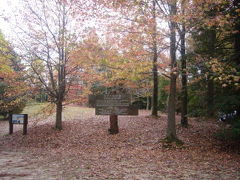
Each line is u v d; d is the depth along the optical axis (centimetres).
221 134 1101
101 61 1187
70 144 1330
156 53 1123
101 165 868
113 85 1466
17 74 1518
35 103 1970
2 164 900
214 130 1450
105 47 1220
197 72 1159
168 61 1305
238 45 1185
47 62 1505
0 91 1805
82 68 1515
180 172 766
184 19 960
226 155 1038
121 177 716
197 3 949
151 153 1070
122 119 1875
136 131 1491
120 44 1156
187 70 1102
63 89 1608
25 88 1541
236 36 1190
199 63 1104
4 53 1462
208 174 743
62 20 1449
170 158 976
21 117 1630
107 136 1423
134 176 725
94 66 1384
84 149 1214
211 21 956
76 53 1320
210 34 1307
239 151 1116
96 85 1647
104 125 1672
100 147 1240
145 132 1458
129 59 1099
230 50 1301
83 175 739
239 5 1055
